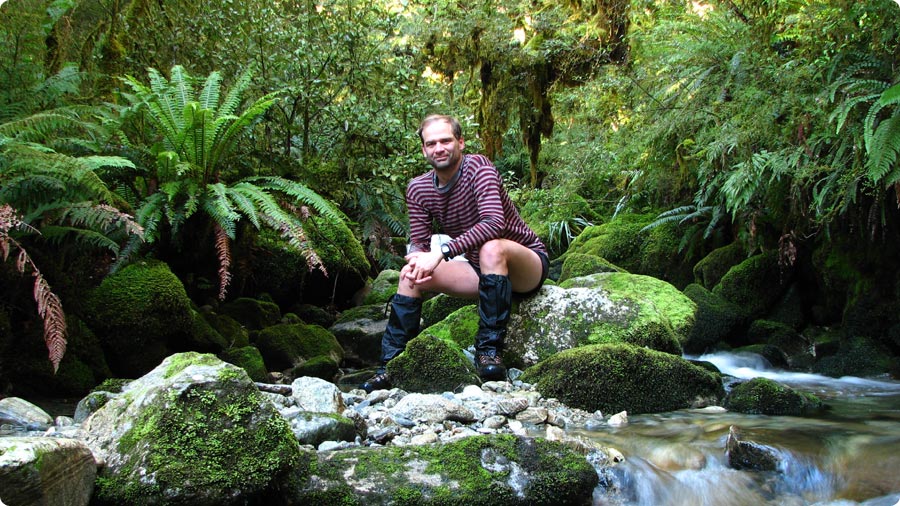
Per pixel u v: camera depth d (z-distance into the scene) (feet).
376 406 9.19
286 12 19.01
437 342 10.39
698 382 9.96
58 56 14.02
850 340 14.03
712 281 17.85
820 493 6.56
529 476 6.18
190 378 5.87
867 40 11.42
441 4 21.33
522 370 11.43
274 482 5.70
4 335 9.10
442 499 5.85
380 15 19.80
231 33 17.44
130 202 12.40
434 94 21.52
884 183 11.47
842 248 14.53
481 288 10.80
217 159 12.97
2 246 8.18
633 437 7.98
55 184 9.29
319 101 18.54
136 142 13.33
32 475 4.52
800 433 7.84
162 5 17.06
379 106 18.89
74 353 9.95
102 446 5.77
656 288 13.92
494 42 20.79
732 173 14.82
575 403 9.63
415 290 11.28
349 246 19.22
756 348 15.02
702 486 6.72
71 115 10.93
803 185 13.28
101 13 16.49
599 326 11.49
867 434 7.75
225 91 17.04
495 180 10.80
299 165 17.46
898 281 13.64
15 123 9.17
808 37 12.44
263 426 5.79
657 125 16.71
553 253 26.63
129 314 10.60
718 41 14.84
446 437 7.89
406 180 19.51
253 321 14.99
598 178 25.18
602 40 20.22
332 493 5.80
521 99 21.58
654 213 21.76
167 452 5.42
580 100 20.70
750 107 13.55
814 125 12.43
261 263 17.07
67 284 10.11
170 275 11.39
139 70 16.25
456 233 11.41
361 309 17.37
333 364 13.17
